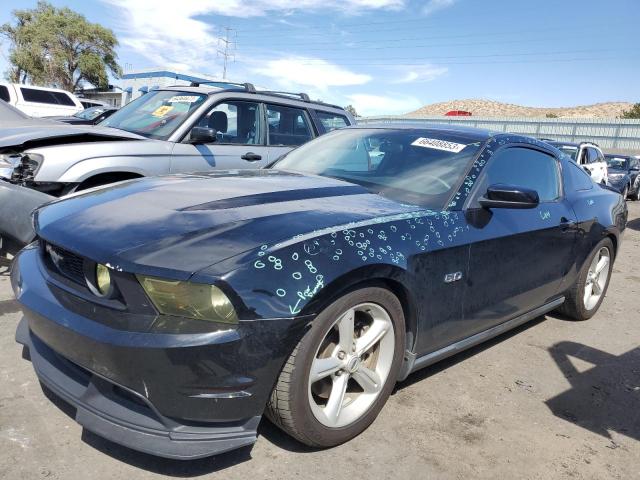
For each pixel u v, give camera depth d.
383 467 2.35
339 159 3.65
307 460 2.35
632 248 8.68
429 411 2.86
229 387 1.99
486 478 2.35
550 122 43.84
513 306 3.42
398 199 3.01
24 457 2.22
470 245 2.88
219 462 2.29
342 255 2.24
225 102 5.67
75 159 4.49
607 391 3.29
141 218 2.34
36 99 17.80
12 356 3.07
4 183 3.75
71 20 47.09
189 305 1.94
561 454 2.58
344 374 2.43
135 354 1.92
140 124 5.59
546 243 3.56
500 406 2.99
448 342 2.98
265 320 2.00
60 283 2.26
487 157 3.27
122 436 2.01
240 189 2.81
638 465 2.55
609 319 4.73
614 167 17.66
